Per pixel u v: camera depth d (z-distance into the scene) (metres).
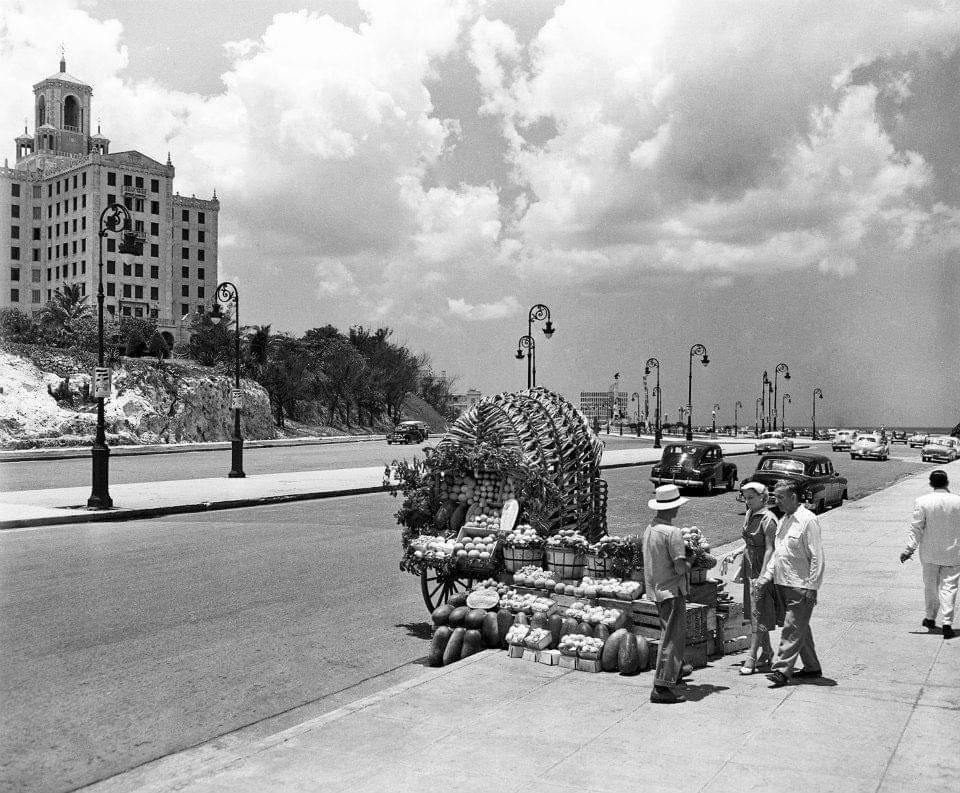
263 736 7.06
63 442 53.84
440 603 11.04
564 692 7.79
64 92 137.50
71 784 6.11
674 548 7.41
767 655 8.55
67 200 114.81
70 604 11.85
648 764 6.04
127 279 113.38
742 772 5.88
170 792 5.68
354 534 19.27
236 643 9.92
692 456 31.66
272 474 36.53
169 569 14.71
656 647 8.69
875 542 18.36
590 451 11.46
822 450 74.06
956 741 6.47
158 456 50.88
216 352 83.88
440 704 7.45
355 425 97.44
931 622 10.23
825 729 6.74
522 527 10.32
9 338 63.28
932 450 58.66
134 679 8.53
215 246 124.19
